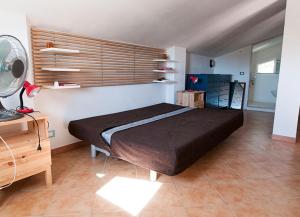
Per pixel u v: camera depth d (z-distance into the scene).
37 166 1.98
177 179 2.27
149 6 2.75
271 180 2.28
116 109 3.66
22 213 1.72
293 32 3.22
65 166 2.53
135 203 1.87
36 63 2.52
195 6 3.11
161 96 4.65
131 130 2.53
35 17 2.31
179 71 4.70
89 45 3.06
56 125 2.83
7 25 2.13
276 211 1.79
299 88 3.29
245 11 3.83
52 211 1.75
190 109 3.85
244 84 6.30
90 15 2.56
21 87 1.91
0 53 1.73
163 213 1.75
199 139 2.30
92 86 3.19
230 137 3.70
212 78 5.31
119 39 3.45
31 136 2.02
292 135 3.44
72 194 1.98
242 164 2.65
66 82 2.84
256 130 4.14
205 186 2.15
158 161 1.99
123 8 2.62
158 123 2.87
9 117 1.74
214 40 5.01
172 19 3.30
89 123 2.76
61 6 2.26
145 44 3.99
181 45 4.60
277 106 3.50
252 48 6.58
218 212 1.77
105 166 2.54
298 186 2.17
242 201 1.92
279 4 3.94
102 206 1.82
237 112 3.62
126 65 3.71
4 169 1.76
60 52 2.67
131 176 2.32
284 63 3.35
